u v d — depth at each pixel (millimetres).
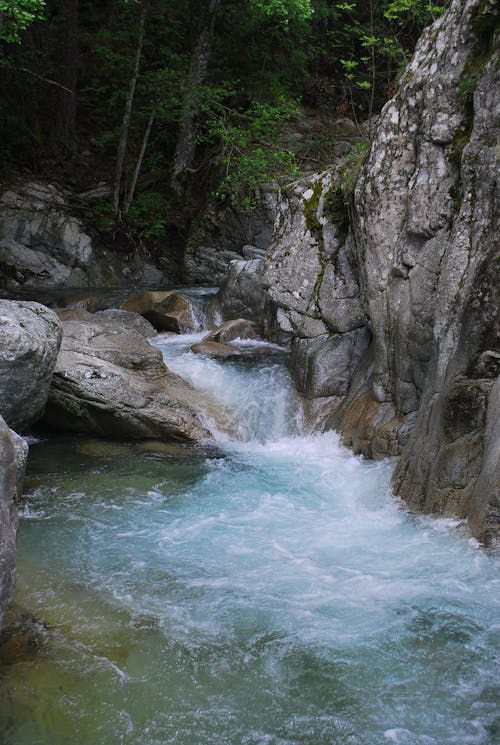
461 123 6590
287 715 3719
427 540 5629
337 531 5938
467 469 5801
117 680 3957
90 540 5727
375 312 7398
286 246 8844
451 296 6332
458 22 6707
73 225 16781
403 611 4664
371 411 7652
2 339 6812
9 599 3684
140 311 12297
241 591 4938
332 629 4469
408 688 3922
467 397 5883
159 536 5832
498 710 3752
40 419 8562
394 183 7160
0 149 17375
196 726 3633
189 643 4312
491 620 4559
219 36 18891
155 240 18031
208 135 18047
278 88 18094
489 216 6070
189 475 7297
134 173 18016
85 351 8695
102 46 18281
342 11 18531
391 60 16406
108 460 7652
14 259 16016
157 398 8398
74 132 19062
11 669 4004
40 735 3533
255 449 8219
